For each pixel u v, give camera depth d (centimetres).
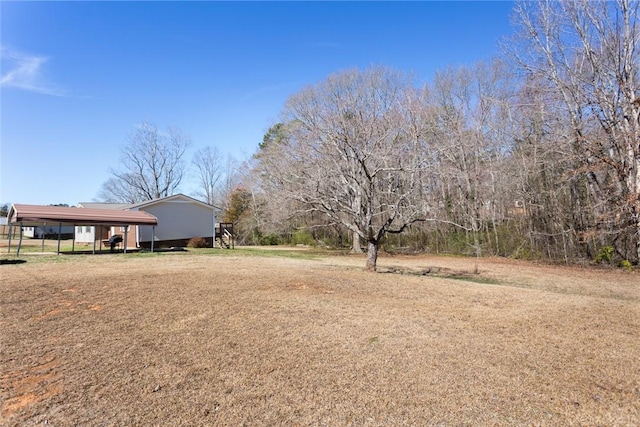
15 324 470
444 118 2148
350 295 691
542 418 261
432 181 1591
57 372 328
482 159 2064
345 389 301
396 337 434
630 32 1284
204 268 1067
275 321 493
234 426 247
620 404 282
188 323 479
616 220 1271
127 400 279
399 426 249
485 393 297
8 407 268
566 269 1338
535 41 1508
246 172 2423
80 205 2334
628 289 928
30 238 3609
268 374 328
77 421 251
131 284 761
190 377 320
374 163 1019
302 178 1045
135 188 3572
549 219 1633
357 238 2100
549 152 1485
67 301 599
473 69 2209
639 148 1229
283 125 1889
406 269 1295
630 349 407
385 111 1245
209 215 2284
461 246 1969
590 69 1397
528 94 1602
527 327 493
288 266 1170
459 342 421
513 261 1625
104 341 409
